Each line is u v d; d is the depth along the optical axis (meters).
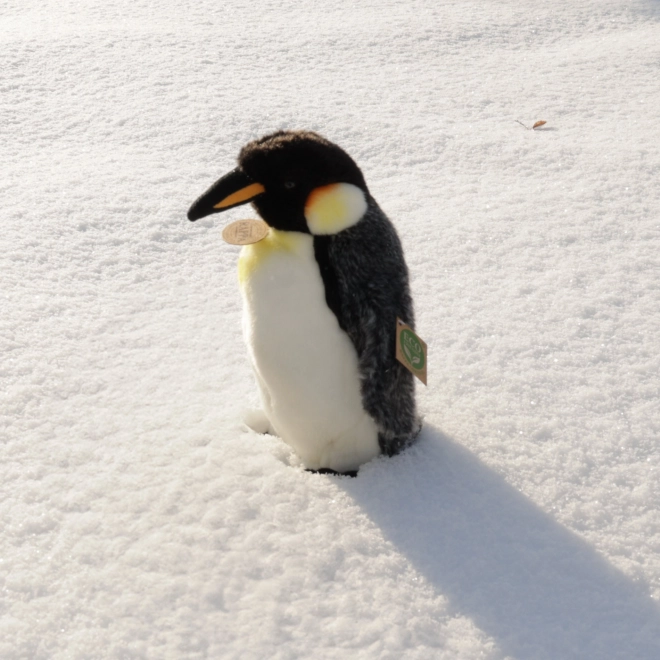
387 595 1.40
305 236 1.44
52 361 1.67
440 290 1.83
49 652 1.35
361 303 1.44
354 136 2.34
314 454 1.53
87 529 1.45
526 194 2.07
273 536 1.44
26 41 2.98
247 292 1.46
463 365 1.68
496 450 1.55
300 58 2.91
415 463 1.53
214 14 3.40
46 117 2.45
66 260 1.87
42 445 1.55
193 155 2.22
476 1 3.59
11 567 1.41
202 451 1.54
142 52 2.91
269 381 1.48
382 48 3.02
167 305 1.80
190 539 1.44
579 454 1.55
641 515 1.49
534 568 1.43
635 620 1.39
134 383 1.65
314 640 1.36
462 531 1.46
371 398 1.46
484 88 2.70
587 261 1.89
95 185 2.06
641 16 3.40
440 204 2.05
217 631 1.37
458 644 1.36
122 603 1.38
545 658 1.36
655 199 2.04
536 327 1.75
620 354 1.71
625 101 2.59
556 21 3.35
